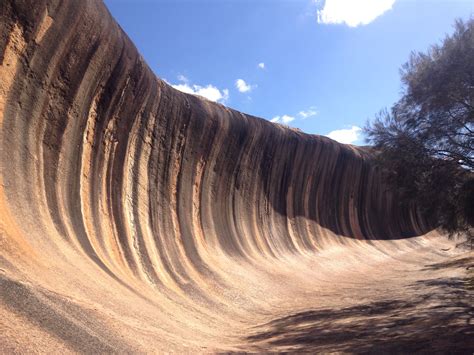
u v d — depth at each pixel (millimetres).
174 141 18750
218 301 14141
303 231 30766
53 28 11625
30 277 6840
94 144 13773
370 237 39500
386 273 25500
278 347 9531
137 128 16297
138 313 8875
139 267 13016
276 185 29250
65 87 12398
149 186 16609
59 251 9188
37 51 11273
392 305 14367
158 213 16562
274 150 28547
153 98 17047
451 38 12906
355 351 8859
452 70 12109
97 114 13945
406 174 13680
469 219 12469
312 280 22031
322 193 35344
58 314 6176
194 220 19250
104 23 13531
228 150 23344
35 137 11172
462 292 15695
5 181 9320
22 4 10672
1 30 10273
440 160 12984
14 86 10672
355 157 39219
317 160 33875
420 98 13258
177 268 15008
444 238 49875
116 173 14742
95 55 13266
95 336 6328
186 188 19266
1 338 4898
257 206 26531
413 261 32312
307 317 13453
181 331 9352
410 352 8500
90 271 9500
